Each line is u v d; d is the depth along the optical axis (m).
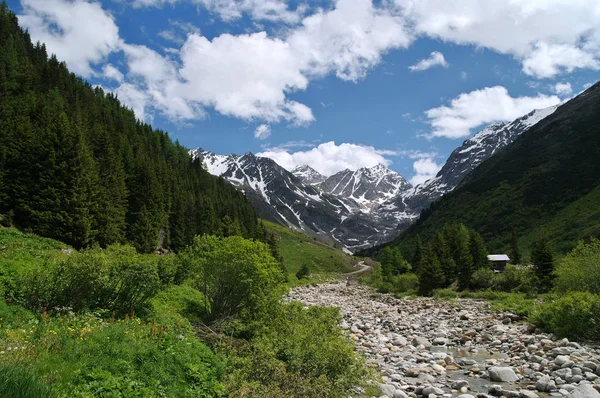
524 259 100.00
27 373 7.17
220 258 19.36
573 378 13.77
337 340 12.81
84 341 10.72
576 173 147.00
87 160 56.66
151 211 73.88
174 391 9.48
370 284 87.44
